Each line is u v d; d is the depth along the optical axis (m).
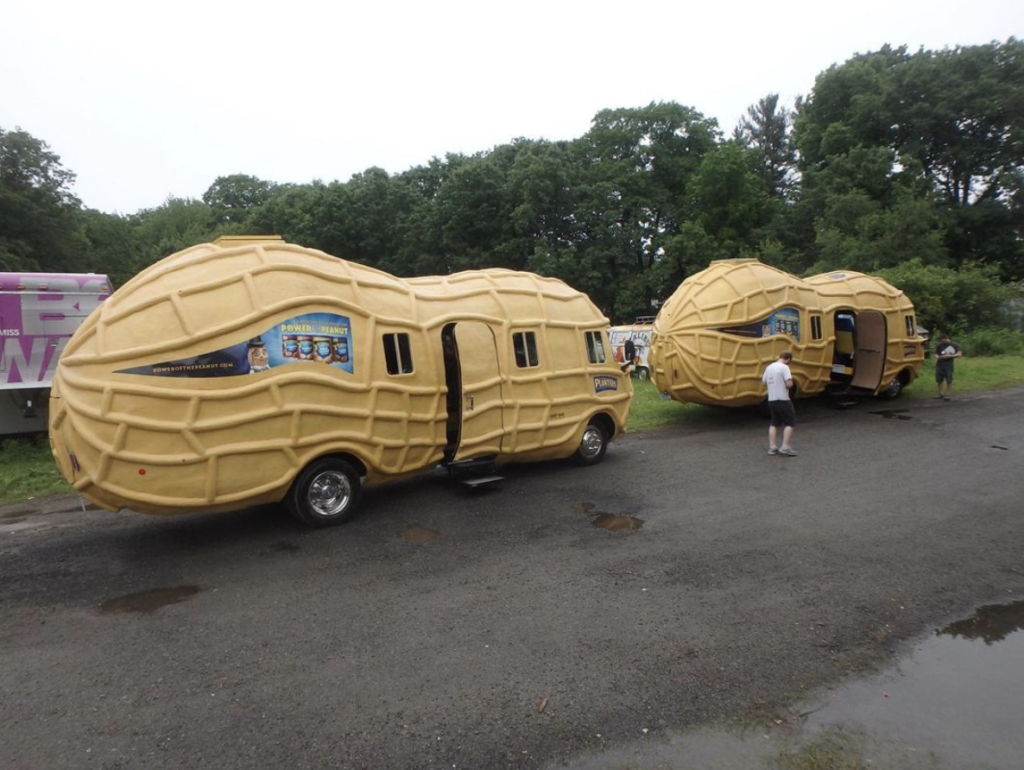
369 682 4.40
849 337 17.88
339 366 7.46
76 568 6.59
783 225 41.75
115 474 6.30
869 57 46.91
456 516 8.05
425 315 8.55
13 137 33.03
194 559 6.75
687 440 13.05
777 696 4.18
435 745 3.74
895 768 3.52
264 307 6.97
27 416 12.21
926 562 6.38
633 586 5.90
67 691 4.34
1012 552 6.64
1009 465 10.28
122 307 6.60
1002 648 4.80
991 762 3.57
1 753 3.71
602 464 10.84
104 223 50.38
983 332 28.22
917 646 4.82
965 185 43.88
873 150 39.31
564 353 10.12
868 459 10.88
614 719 3.95
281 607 5.58
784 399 11.35
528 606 5.52
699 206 41.34
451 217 36.91
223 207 57.69
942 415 15.25
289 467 7.15
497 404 9.12
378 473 8.05
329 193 41.25
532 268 34.53
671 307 15.05
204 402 6.55
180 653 4.83
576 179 36.72
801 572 6.17
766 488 9.20
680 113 42.25
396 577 6.19
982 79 39.53
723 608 5.43
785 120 63.22
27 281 11.79
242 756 3.66
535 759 3.61
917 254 33.06
